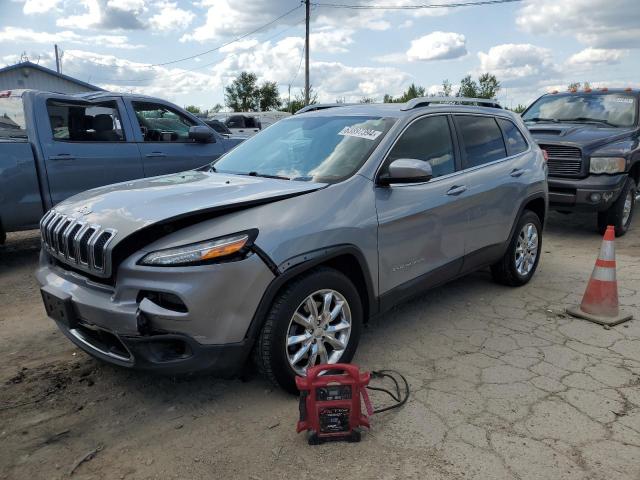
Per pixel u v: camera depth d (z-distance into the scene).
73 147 6.38
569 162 7.44
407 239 3.87
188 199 3.17
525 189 5.16
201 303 2.82
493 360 3.83
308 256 3.15
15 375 3.65
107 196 3.45
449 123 4.54
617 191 7.38
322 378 2.83
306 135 4.27
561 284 5.56
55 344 4.17
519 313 4.75
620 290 5.36
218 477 2.63
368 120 4.18
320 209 3.32
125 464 2.74
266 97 52.56
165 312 2.81
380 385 3.48
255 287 2.96
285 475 2.64
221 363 2.97
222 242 2.88
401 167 3.54
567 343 4.12
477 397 3.32
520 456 2.75
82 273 3.22
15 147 5.93
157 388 3.46
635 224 8.78
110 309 2.89
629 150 7.46
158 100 7.44
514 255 5.24
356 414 2.86
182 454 2.81
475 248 4.63
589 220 9.04
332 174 3.69
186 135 7.70
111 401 3.32
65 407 3.25
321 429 2.85
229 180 3.71
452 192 4.26
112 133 6.81
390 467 2.68
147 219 2.93
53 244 3.38
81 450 2.85
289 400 3.30
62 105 6.38
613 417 3.10
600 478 2.59
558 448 2.82
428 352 3.97
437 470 2.66
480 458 2.74
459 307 4.89
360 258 3.49
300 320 3.21
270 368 3.13
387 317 4.66
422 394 3.36
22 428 3.04
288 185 3.46
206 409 3.22
